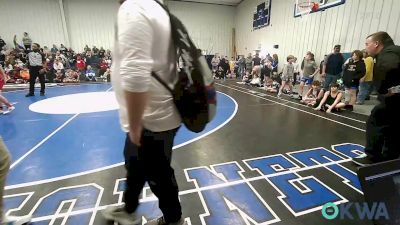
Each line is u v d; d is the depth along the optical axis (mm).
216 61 15203
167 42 1027
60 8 13625
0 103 5508
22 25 13359
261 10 13242
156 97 1100
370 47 2525
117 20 971
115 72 1157
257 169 2666
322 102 5785
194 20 16219
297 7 10195
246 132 4031
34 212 1904
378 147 2662
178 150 3215
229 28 17078
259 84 10867
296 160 2908
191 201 2062
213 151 3186
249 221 1819
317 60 9211
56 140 3580
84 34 14508
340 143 3500
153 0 1002
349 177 2490
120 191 2211
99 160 2885
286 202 2055
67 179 2422
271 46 12547
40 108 5750
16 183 2336
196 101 1093
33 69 7301
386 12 6508
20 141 3531
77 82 11734
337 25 8180
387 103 2404
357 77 5738
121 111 1220
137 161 1262
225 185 2328
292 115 5293
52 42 13992
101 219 1825
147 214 1890
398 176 1040
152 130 1154
